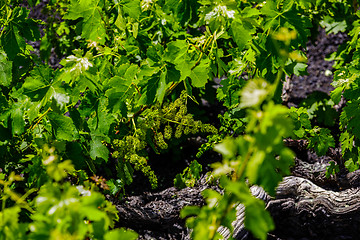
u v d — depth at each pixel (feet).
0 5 11.75
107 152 11.35
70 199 4.91
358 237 12.95
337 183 15.33
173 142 16.17
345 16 19.10
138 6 11.73
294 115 12.87
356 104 12.70
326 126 19.39
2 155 10.56
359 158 13.70
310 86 22.95
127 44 12.73
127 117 11.80
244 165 4.79
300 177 14.74
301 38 10.99
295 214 12.92
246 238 11.89
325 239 13.12
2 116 10.30
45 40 18.60
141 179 16.84
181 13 12.41
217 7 10.10
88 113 11.15
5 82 11.00
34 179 9.92
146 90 10.78
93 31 11.82
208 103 20.77
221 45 14.88
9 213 5.32
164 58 10.53
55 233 4.46
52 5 18.33
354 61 13.62
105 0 11.64
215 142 13.94
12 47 11.10
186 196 14.19
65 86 10.13
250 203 4.58
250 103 4.26
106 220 5.30
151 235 13.01
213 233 5.30
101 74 11.61
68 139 10.38
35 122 10.98
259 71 11.83
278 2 11.02
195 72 10.86
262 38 11.19
